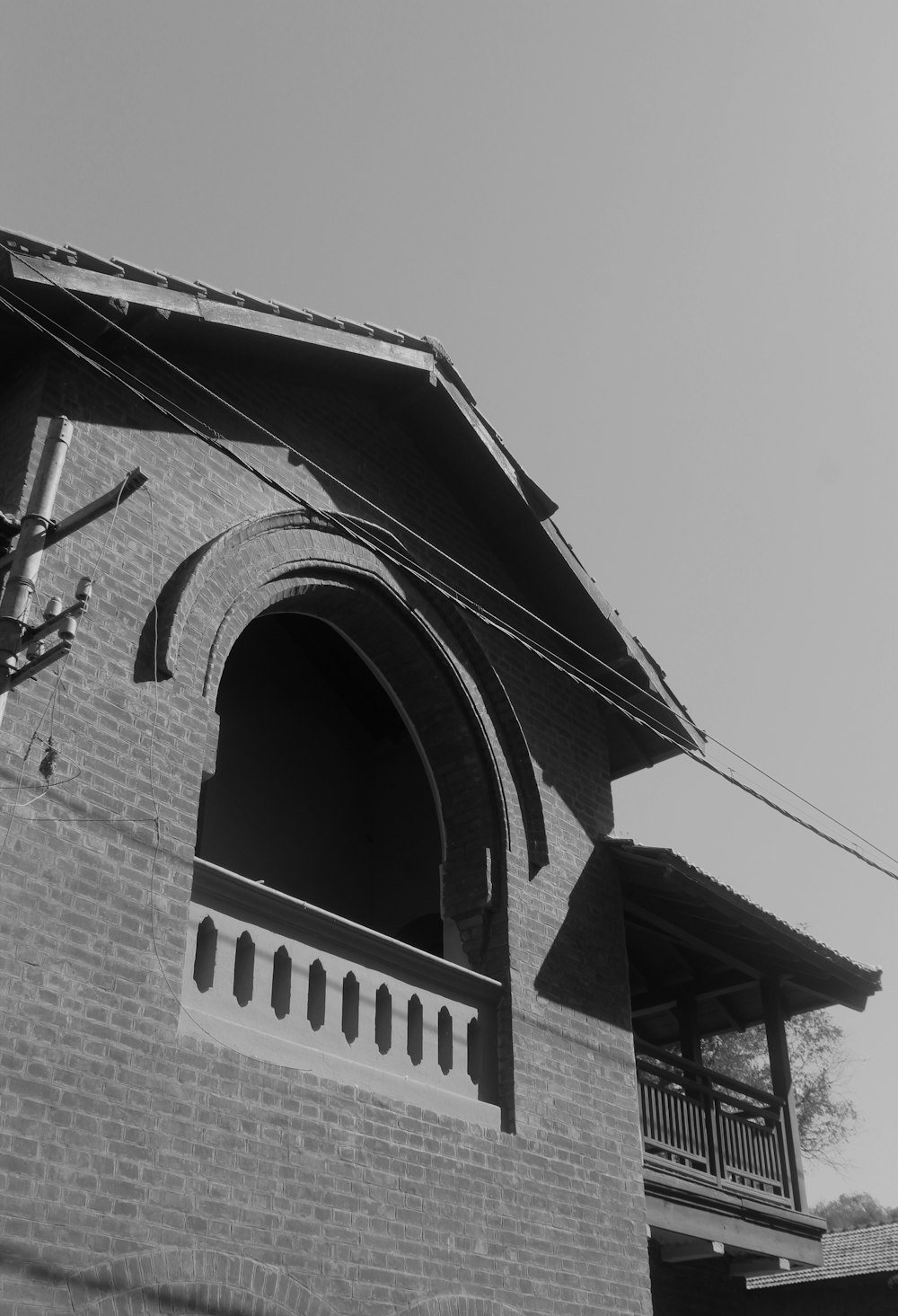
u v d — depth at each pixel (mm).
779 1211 13383
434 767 12438
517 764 12539
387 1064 10117
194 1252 8023
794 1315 17719
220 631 10211
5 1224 7211
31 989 7832
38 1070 7684
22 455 9328
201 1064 8617
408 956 10633
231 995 9219
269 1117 8875
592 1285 10578
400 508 12617
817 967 14188
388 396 12883
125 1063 8164
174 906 8891
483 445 13047
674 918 13914
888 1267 17062
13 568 6883
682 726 13930
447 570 12867
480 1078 10797
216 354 11266
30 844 8156
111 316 9805
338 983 10062
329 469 11961
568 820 12844
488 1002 11234
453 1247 9633
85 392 9938
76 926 8227
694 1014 15219
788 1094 14234
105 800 8742
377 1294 8961
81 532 9383
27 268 9258
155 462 10234
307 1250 8664
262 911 9711
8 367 10094
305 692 14875
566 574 13539
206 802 13133
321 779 14523
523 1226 10250
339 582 11664
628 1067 12078
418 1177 9664
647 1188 11953
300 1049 9422
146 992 8477
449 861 12055
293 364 11914
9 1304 7078
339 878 14172
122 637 9359
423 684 12398
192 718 9633
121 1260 7660
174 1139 8234
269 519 11000
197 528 10352
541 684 13406
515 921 11695
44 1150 7535
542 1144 10797
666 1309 14727
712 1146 12938
